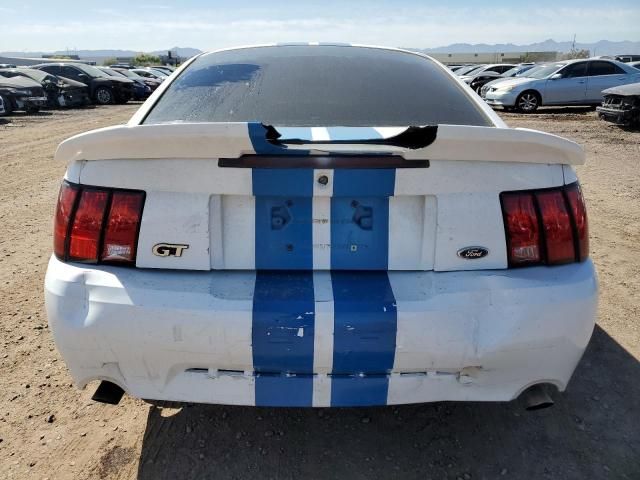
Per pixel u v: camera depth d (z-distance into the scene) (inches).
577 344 69.2
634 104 436.1
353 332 63.4
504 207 67.8
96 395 72.2
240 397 67.4
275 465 80.1
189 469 79.0
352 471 79.3
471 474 78.7
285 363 65.0
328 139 68.2
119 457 80.9
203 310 63.8
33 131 446.3
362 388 66.4
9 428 86.3
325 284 66.5
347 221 67.6
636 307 127.0
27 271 148.9
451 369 66.7
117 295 65.5
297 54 99.6
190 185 66.0
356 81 89.3
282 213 67.3
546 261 69.3
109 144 64.8
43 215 205.5
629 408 92.4
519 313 65.6
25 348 109.3
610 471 79.0
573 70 584.1
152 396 68.6
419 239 68.1
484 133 62.7
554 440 85.3
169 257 67.6
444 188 66.4
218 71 92.7
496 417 90.9
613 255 159.5
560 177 70.2
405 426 88.8
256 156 64.4
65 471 77.9
